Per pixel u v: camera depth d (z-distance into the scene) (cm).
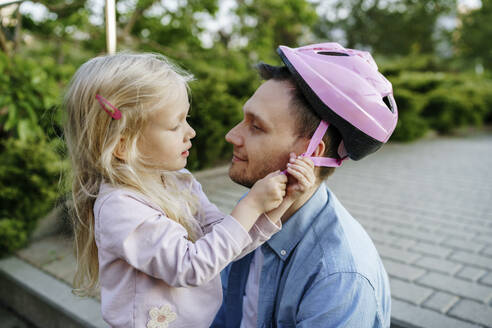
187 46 635
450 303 221
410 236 326
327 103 103
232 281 136
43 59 509
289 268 117
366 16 2889
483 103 1362
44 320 252
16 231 294
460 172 580
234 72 653
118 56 123
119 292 113
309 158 108
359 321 104
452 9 2666
